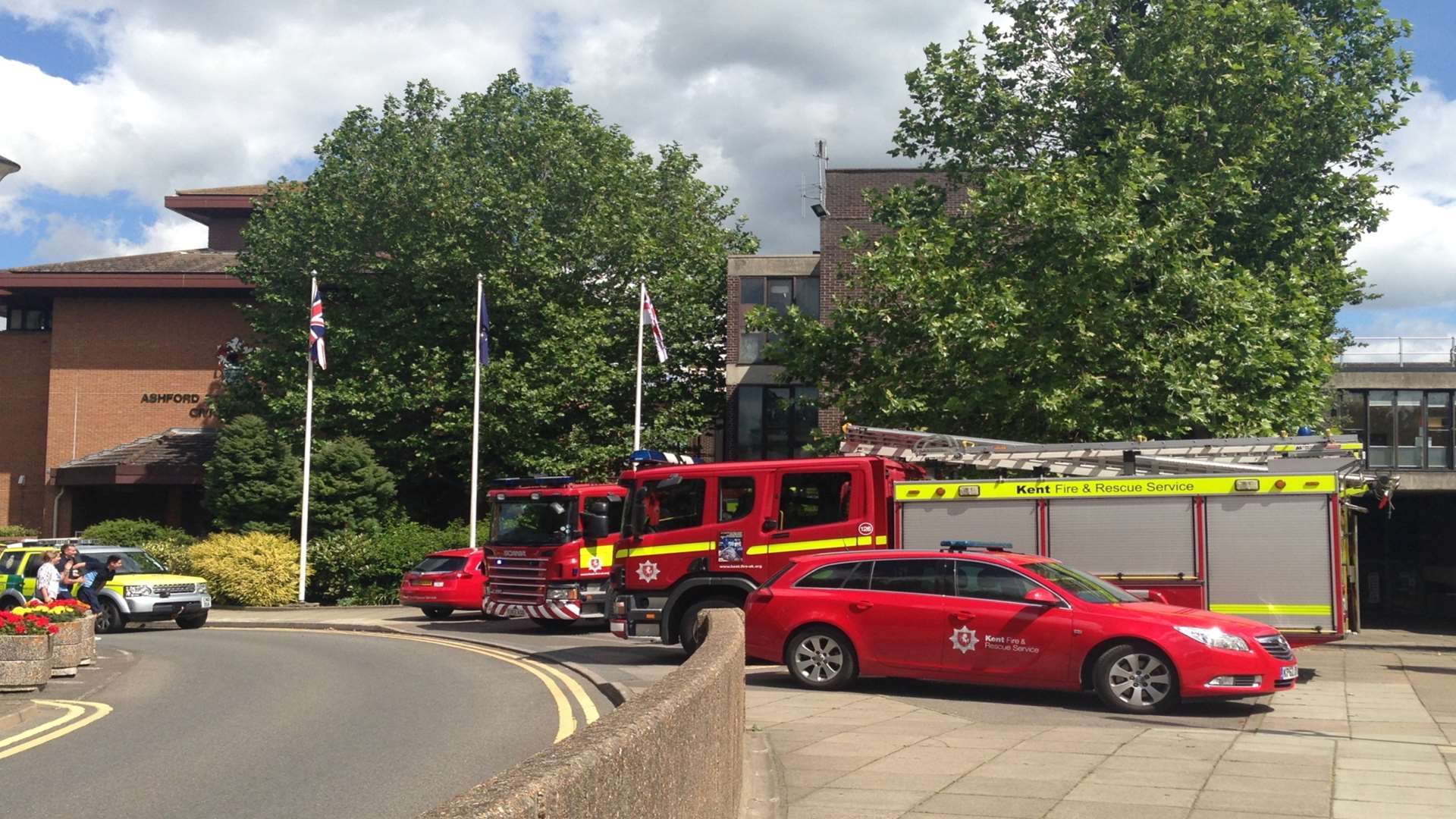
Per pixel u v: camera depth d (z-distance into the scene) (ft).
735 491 57.77
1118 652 41.65
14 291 149.38
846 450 62.13
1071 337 80.12
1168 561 50.72
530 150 135.85
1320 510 49.14
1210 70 90.33
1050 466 58.23
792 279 141.90
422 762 33.94
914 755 33.09
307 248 135.33
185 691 51.60
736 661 23.65
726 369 145.59
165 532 131.64
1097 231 79.00
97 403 150.92
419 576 95.40
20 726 41.91
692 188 155.74
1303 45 90.89
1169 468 56.34
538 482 79.77
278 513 123.85
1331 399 96.68
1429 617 115.14
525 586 77.25
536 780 9.68
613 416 132.36
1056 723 39.14
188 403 150.41
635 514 59.11
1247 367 79.87
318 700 48.11
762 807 26.11
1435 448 122.11
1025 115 97.09
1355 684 50.70
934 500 54.49
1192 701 44.55
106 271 151.12
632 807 11.99
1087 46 95.81
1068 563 52.03
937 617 44.86
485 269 129.90
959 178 100.01
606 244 134.00
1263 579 49.49
